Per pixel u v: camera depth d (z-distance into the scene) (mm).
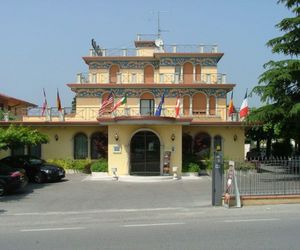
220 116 42688
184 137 37062
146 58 47656
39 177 28141
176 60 47000
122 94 44844
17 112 54250
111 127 31609
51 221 14148
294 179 17531
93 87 44781
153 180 29328
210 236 10477
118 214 15531
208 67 46938
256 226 11883
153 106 44781
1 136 24828
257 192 17234
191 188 24781
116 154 31531
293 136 30469
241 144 36969
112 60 47688
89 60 47688
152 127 31641
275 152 44906
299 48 27000
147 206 17922
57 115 39875
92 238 10562
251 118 27578
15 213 16531
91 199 20625
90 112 43344
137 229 11820
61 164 34875
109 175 31328
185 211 15867
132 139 31750
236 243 9617
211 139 37000
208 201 18922
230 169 16969
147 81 47875
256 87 27031
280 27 27078
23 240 10539
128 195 22047
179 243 9688
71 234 11266
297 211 15055
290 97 27188
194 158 34625
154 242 9852
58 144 36094
